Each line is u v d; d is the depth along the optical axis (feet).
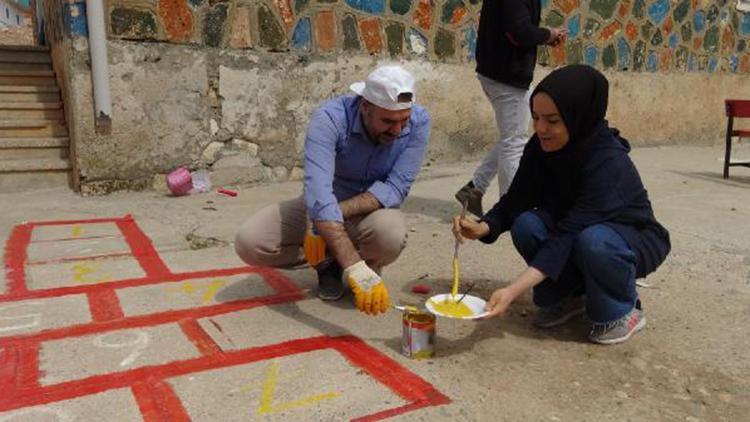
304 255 9.93
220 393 7.34
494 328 9.35
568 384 7.72
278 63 19.15
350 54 20.27
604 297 8.54
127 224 14.80
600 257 8.18
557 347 8.75
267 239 9.50
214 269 11.76
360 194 9.48
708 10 29.99
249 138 19.13
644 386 7.72
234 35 18.42
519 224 9.07
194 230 14.39
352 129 8.91
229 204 16.99
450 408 7.09
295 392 7.39
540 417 6.98
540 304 9.26
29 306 9.85
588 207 8.32
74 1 16.42
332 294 10.23
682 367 8.20
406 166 9.52
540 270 8.03
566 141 8.29
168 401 7.15
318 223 8.23
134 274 11.41
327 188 8.39
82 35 16.65
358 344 8.66
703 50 30.35
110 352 8.34
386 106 8.14
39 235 13.76
